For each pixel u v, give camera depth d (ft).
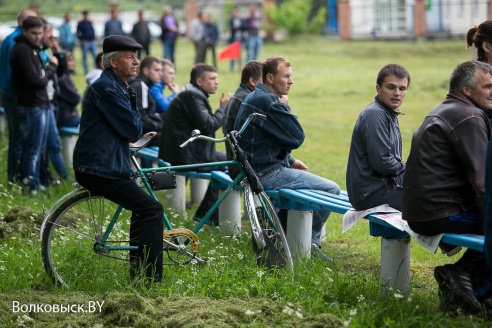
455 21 233.76
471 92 39.17
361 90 152.25
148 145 70.90
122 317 38.58
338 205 46.24
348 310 39.55
